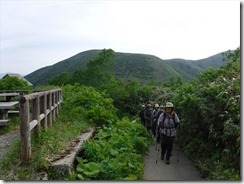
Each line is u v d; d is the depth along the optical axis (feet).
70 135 30.81
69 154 24.41
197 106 34.45
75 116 43.34
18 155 21.67
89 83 169.89
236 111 25.40
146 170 29.45
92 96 54.29
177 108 48.32
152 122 48.16
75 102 52.34
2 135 29.63
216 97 29.12
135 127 44.96
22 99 20.95
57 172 21.16
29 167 20.48
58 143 26.21
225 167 24.26
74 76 176.55
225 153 25.82
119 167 24.54
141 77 422.41
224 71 38.17
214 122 29.76
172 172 28.84
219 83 33.40
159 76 429.79
